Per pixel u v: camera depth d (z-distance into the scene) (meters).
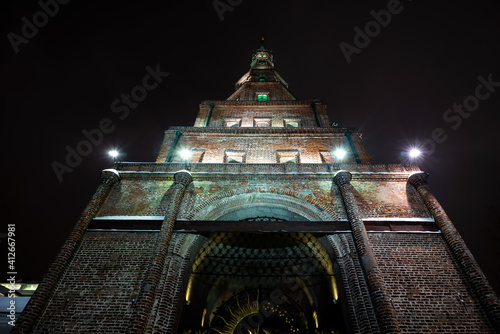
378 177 13.54
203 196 12.95
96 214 12.25
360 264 10.33
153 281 9.63
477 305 9.30
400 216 12.09
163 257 10.37
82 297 9.62
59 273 9.96
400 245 10.92
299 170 14.04
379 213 12.22
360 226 11.06
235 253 14.43
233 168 14.10
